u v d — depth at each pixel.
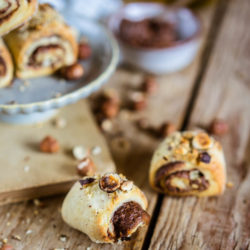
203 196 0.49
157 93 0.59
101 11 0.66
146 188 0.49
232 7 0.73
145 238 0.46
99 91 0.59
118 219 0.44
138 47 0.58
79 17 0.58
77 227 0.45
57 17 0.51
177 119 0.56
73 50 0.53
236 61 0.64
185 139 0.48
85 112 0.54
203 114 0.57
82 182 0.45
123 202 0.44
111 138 0.54
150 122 0.55
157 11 0.64
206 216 0.47
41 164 0.49
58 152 0.50
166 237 0.46
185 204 0.48
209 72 0.62
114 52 0.53
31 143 0.51
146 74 0.61
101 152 0.50
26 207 0.48
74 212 0.44
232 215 0.47
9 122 0.52
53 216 0.47
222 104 0.58
